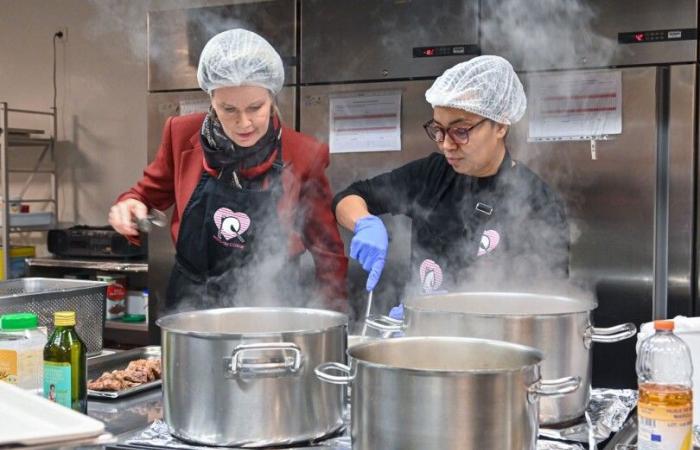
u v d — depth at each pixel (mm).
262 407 1074
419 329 1177
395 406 903
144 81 4195
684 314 2518
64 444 863
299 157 2035
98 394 1421
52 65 4457
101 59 4312
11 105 4578
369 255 1819
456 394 879
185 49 3006
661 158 2508
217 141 1978
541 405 1165
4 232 3961
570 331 1142
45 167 4504
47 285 1982
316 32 2828
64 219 4504
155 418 1294
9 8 4547
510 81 1868
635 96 2490
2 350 1445
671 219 2508
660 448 1017
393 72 2742
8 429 888
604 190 2553
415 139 2729
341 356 1147
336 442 1126
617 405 1310
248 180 2006
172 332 1112
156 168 2139
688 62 2434
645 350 1202
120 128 4305
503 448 895
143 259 3697
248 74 1794
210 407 1082
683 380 1182
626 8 2482
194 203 2035
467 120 1866
